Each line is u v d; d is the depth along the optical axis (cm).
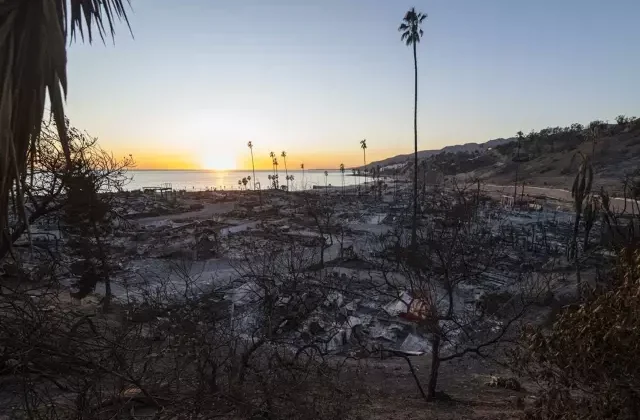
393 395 1082
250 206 8131
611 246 699
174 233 4834
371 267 2416
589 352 449
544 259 3550
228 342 767
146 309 907
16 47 271
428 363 1553
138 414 565
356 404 859
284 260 1527
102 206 1611
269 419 586
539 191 10194
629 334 421
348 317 1714
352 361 1449
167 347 714
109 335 699
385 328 1780
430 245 1327
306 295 1217
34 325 544
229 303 1140
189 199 10769
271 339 835
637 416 444
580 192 3409
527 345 543
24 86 274
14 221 531
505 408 984
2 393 575
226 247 3634
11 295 537
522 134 16812
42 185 1095
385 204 8906
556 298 1995
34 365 546
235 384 645
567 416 493
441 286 2400
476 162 16788
